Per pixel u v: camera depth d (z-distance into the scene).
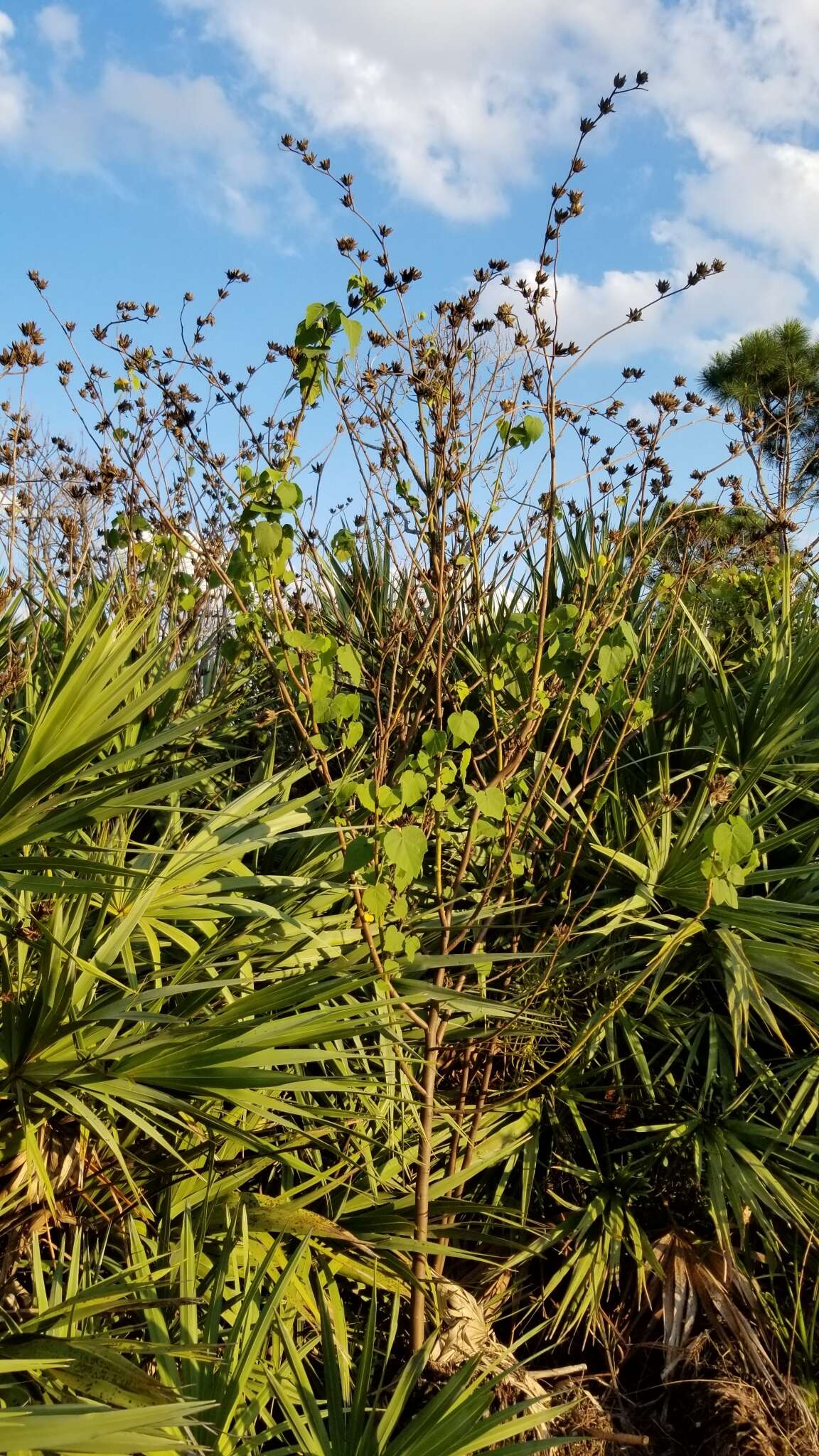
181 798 3.68
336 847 3.24
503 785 3.02
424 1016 3.21
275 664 2.74
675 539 4.78
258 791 3.04
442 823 2.88
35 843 2.61
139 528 3.80
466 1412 2.01
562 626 3.02
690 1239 3.13
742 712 4.34
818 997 3.29
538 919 3.40
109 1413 1.53
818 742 4.12
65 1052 2.36
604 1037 3.36
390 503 3.23
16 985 2.44
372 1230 2.82
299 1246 2.47
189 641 4.05
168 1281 2.28
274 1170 3.07
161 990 2.38
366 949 2.76
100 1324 2.25
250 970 2.82
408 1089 2.99
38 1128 2.36
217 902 2.69
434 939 3.12
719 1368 2.86
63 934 2.46
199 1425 1.67
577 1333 3.09
